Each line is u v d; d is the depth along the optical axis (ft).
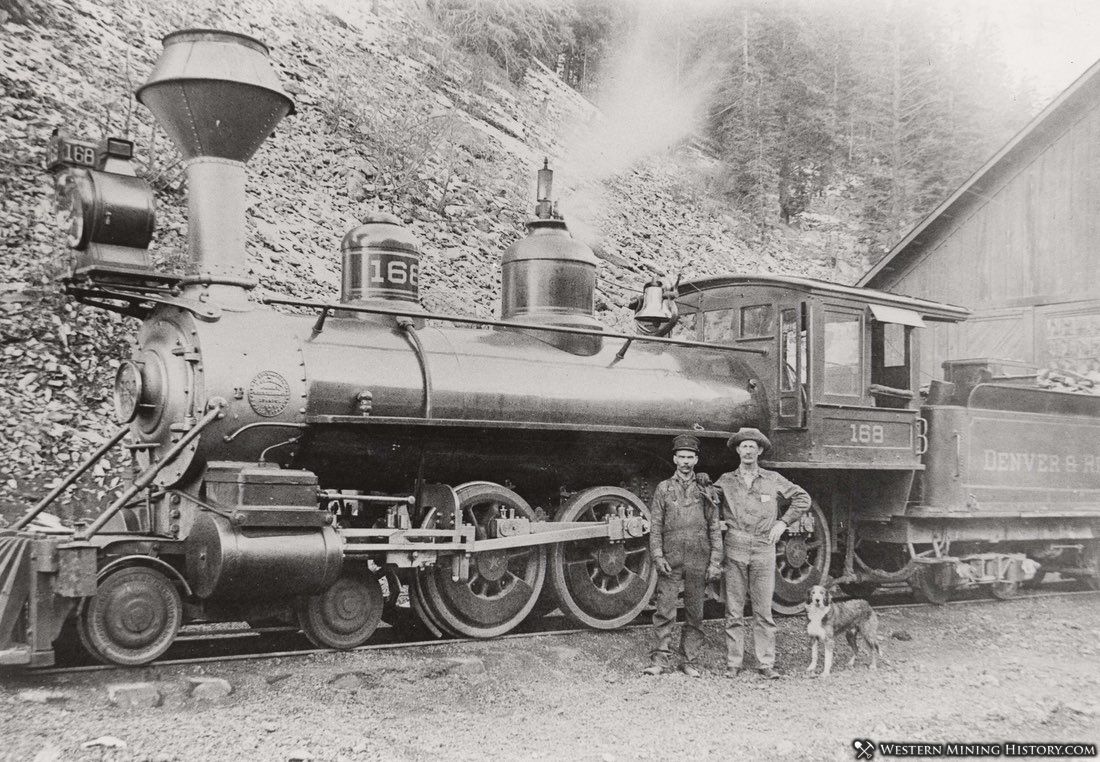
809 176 103.71
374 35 67.00
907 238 55.98
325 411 21.83
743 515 23.29
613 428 25.45
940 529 33.63
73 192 20.88
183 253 36.55
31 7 43.11
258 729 16.49
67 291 21.43
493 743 17.12
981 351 53.93
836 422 29.81
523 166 64.54
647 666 23.31
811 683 22.22
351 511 24.82
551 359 26.12
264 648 22.29
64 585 17.93
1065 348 50.44
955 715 19.66
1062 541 39.24
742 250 81.92
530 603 25.04
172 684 18.30
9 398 28.94
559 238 28.04
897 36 99.76
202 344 20.79
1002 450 35.53
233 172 22.26
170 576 20.30
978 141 94.27
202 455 20.58
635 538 27.02
